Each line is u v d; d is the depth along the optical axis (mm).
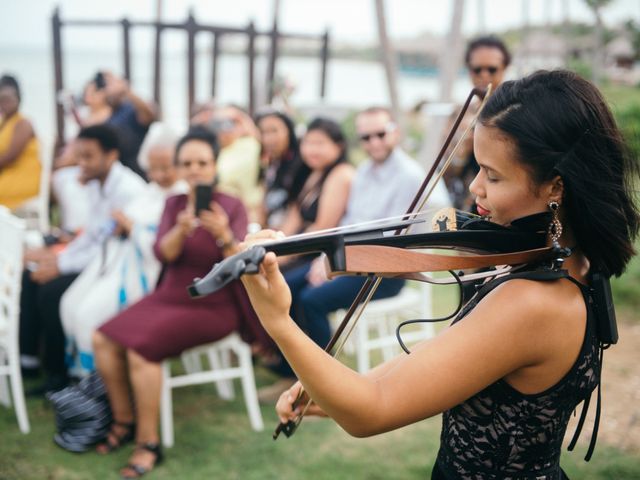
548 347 1165
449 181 4797
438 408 1125
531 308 1144
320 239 1032
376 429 1109
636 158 1234
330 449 3350
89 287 3729
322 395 1078
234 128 5105
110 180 3910
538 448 1242
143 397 3166
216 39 8273
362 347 3826
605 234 1192
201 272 3365
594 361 1243
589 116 1154
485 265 1150
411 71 43719
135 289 3635
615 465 3049
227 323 3393
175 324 3225
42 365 4262
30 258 4012
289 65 52375
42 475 3125
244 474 3125
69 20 8102
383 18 7824
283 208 4477
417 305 4133
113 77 6285
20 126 5008
